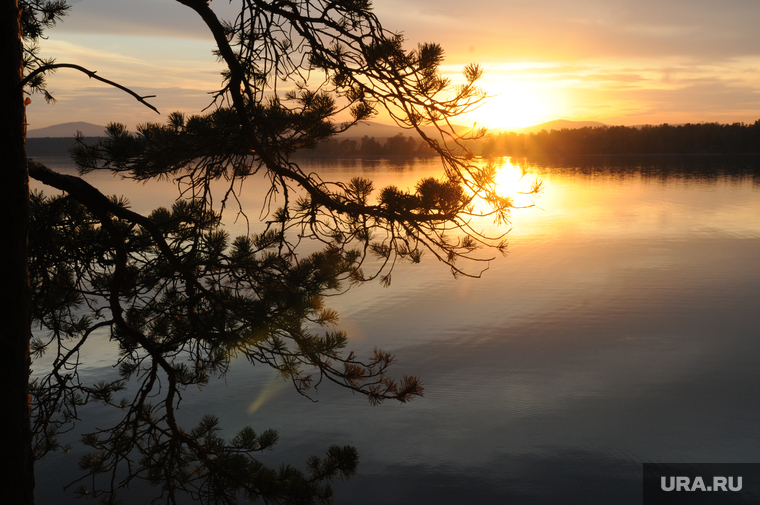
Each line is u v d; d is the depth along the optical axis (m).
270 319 4.65
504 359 21.64
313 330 24.56
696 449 15.12
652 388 18.97
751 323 25.41
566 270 37.00
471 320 26.41
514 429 16.41
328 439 15.96
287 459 14.85
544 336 24.28
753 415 16.86
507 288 32.56
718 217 63.50
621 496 13.05
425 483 13.81
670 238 49.62
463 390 18.91
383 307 28.59
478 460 14.74
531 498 13.18
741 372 20.06
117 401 17.16
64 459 14.34
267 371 20.75
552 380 19.69
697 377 19.75
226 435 15.71
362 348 22.70
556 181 126.88
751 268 36.44
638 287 32.25
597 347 22.88
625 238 49.91
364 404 18.05
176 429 4.90
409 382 4.88
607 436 15.88
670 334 24.28
